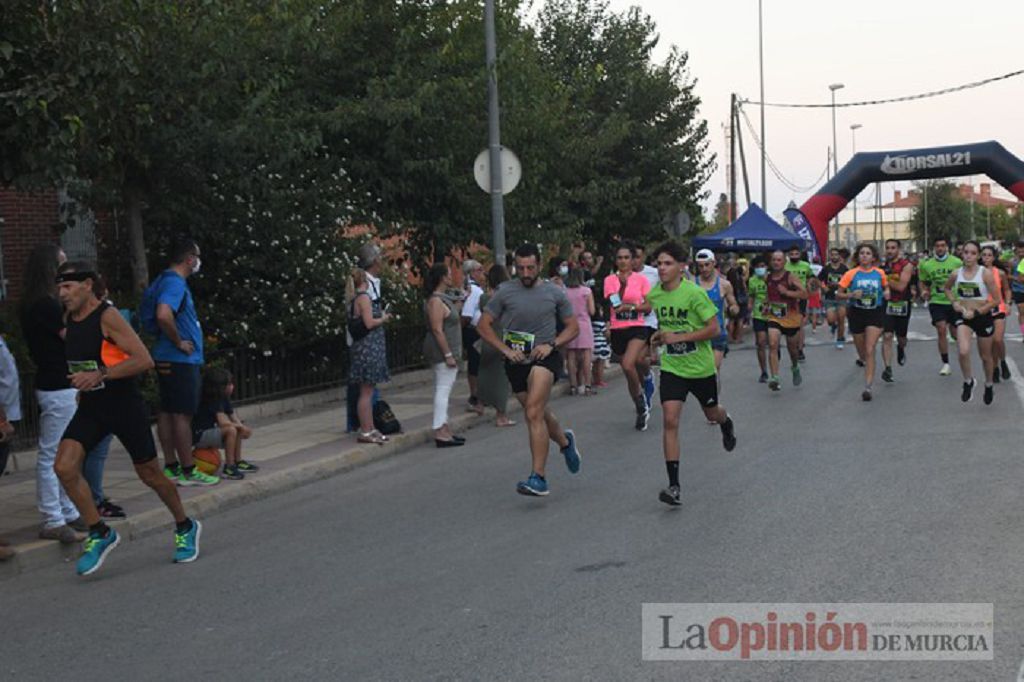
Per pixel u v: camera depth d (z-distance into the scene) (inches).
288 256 567.5
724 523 296.8
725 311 561.6
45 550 288.7
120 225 583.2
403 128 674.2
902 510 303.1
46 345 293.7
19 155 348.8
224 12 462.3
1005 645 197.6
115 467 401.1
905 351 790.5
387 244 758.5
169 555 295.6
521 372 344.5
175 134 479.8
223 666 204.7
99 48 347.3
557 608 228.4
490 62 629.0
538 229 777.6
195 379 360.2
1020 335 880.9
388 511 337.4
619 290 485.7
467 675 192.2
